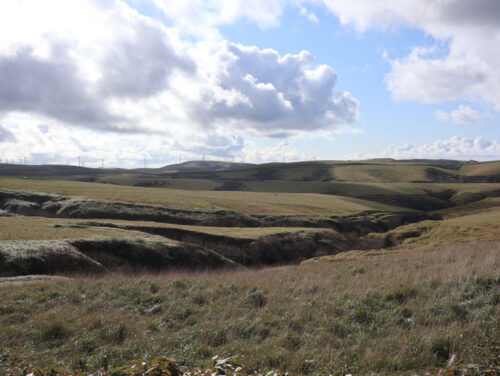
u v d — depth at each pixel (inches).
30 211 2952.8
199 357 280.7
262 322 359.3
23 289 567.5
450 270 482.3
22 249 1233.4
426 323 318.3
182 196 4210.1
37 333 355.9
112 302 478.9
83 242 1485.0
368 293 426.6
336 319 346.9
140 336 337.1
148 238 1721.2
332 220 3373.5
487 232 2225.6
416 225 2819.9
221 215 3186.5
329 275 644.7
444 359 241.4
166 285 567.2
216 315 395.9
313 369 240.8
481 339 256.5
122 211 2957.7
